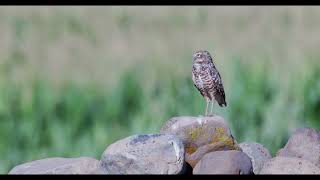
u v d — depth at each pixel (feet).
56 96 48.24
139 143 27.99
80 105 48.24
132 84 48.91
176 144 27.96
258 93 48.70
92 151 46.98
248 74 49.44
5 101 47.62
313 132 31.24
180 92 48.60
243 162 27.78
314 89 49.34
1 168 46.42
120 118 48.16
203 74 33.27
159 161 27.66
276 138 47.21
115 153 27.84
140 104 48.34
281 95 48.65
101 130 47.44
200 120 30.22
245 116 47.93
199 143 29.94
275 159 28.71
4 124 47.24
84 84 49.21
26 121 47.57
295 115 48.11
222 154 28.02
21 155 46.85
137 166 27.55
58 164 29.17
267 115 47.67
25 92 48.11
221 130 30.09
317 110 48.85
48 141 47.42
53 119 47.78
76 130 47.73
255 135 47.24
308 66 50.34
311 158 30.40
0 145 46.93
